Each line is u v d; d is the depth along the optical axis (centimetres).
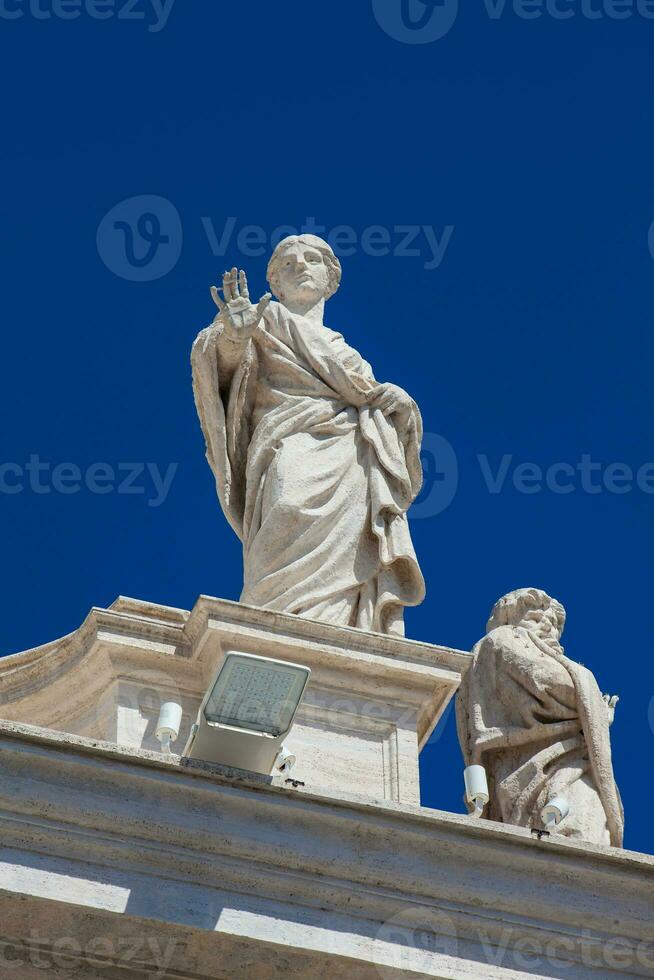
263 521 2289
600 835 2112
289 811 1806
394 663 2134
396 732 2109
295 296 2520
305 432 2366
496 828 1839
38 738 1778
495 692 2256
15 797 1758
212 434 2383
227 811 1797
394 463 2347
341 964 1769
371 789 2064
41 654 2130
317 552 2256
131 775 1784
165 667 2095
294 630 2122
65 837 1755
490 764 2231
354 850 1812
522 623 2331
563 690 2219
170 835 1777
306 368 2423
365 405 2406
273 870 1788
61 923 1736
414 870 1819
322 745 2081
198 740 1839
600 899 1850
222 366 2395
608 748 2173
